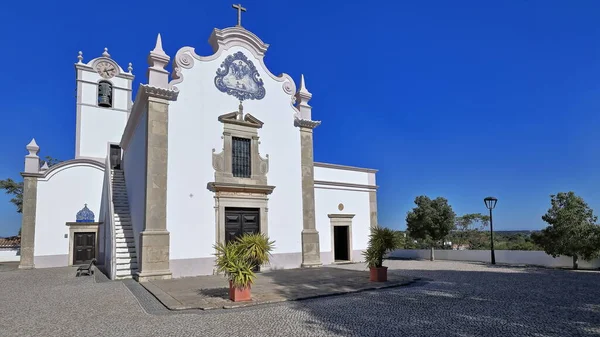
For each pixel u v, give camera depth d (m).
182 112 14.09
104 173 20.92
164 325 6.56
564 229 15.76
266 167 16.06
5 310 8.12
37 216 19.69
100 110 24.84
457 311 7.47
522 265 17.69
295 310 7.64
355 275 13.19
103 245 20.16
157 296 9.11
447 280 12.08
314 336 5.79
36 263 19.34
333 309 7.71
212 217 14.20
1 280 13.77
